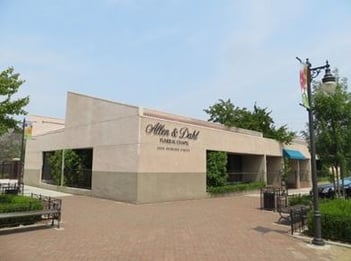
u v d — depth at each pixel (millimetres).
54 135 26656
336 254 7871
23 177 31828
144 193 17422
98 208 15289
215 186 22359
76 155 23469
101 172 19984
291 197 15594
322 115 14875
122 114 18844
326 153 14930
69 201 17984
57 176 25344
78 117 23047
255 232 10133
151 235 9531
